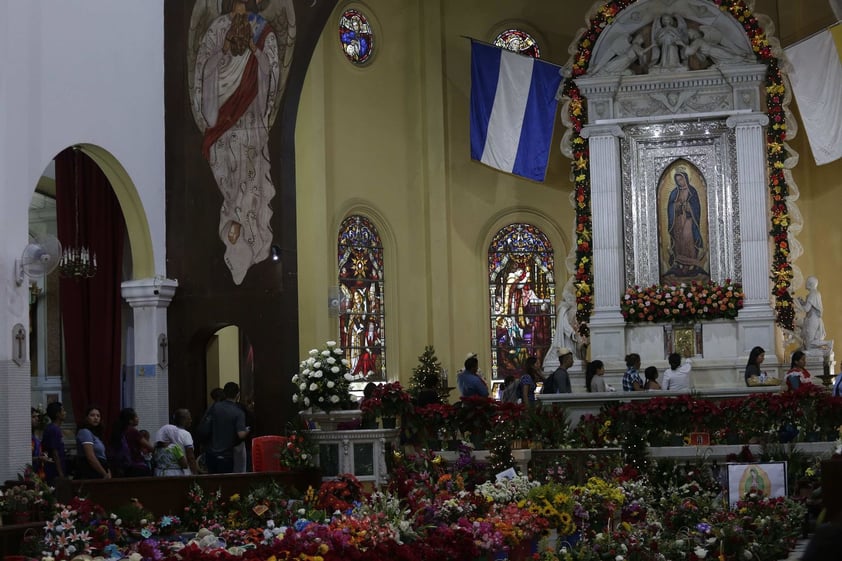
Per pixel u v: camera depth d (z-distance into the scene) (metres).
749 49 21.19
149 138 18.36
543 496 11.32
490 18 23.70
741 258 21.06
